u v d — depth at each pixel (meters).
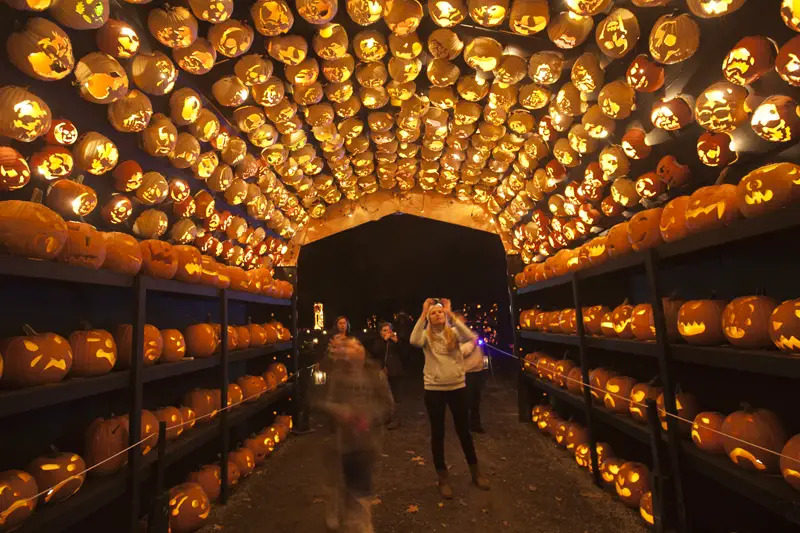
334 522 3.92
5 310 2.95
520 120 5.30
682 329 3.27
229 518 4.36
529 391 7.76
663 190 3.96
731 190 2.96
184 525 3.94
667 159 3.80
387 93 5.17
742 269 3.48
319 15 3.44
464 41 4.33
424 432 7.28
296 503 4.67
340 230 8.95
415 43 4.14
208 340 4.73
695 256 3.71
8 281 2.99
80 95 3.36
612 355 5.63
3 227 2.47
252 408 5.77
